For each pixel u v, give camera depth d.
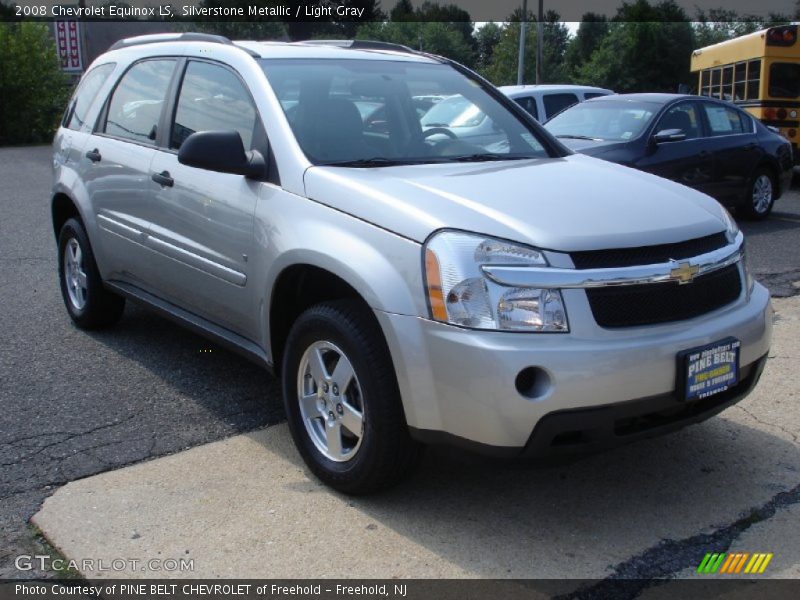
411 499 3.73
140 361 5.48
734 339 3.51
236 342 4.45
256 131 4.31
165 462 4.07
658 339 3.30
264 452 4.19
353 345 3.51
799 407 4.71
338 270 3.56
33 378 5.16
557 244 3.27
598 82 57.06
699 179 10.27
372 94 4.61
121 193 5.25
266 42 5.01
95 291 5.85
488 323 3.19
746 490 3.82
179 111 4.94
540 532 3.47
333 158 4.12
